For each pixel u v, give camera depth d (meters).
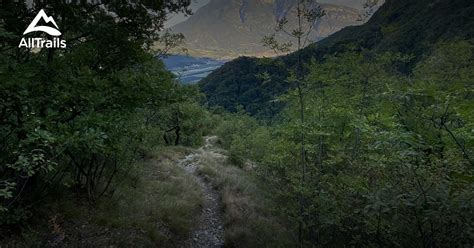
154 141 14.79
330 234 8.23
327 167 8.79
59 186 7.73
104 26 7.68
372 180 6.09
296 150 8.93
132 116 8.28
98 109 6.16
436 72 13.25
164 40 12.22
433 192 4.73
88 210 7.66
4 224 5.68
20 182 6.03
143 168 13.79
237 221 9.88
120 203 8.65
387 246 6.22
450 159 4.79
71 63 7.31
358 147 8.19
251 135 20.28
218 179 14.74
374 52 10.77
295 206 8.56
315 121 8.52
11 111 5.20
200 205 11.20
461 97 5.17
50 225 6.43
